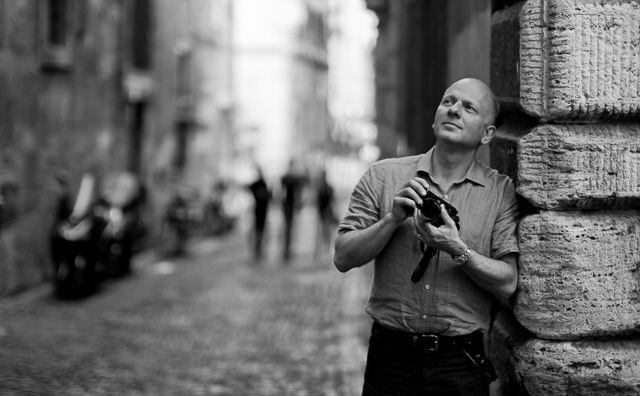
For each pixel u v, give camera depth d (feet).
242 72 145.07
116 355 30.73
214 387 26.22
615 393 12.64
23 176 44.09
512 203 12.73
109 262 50.01
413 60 39.60
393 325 12.22
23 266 44.45
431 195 11.66
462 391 12.06
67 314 39.37
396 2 57.93
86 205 44.55
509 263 12.66
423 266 11.89
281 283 53.62
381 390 12.29
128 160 67.00
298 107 152.76
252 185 68.54
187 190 70.28
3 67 41.57
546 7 12.62
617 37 12.44
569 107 12.49
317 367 29.37
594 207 12.69
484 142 12.39
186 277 55.21
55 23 49.08
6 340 32.53
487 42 16.93
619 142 12.50
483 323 12.39
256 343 33.88
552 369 12.63
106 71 57.98
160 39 74.33
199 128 93.97
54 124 48.08
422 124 35.73
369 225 12.53
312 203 129.29
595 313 12.51
